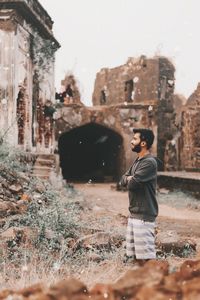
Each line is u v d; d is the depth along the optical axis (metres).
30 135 13.36
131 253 4.21
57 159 13.02
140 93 24.61
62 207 7.27
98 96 30.33
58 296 1.95
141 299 1.88
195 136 21.52
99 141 23.70
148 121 22.11
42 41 14.47
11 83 11.62
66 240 5.48
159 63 23.47
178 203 12.95
